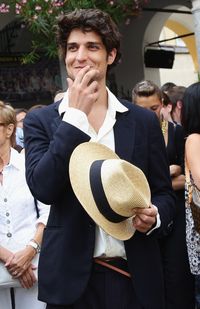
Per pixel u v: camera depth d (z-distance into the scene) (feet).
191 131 10.39
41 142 8.21
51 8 25.43
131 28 48.01
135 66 48.34
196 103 10.27
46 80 42.24
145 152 8.46
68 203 7.95
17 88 41.70
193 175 9.86
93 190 7.54
